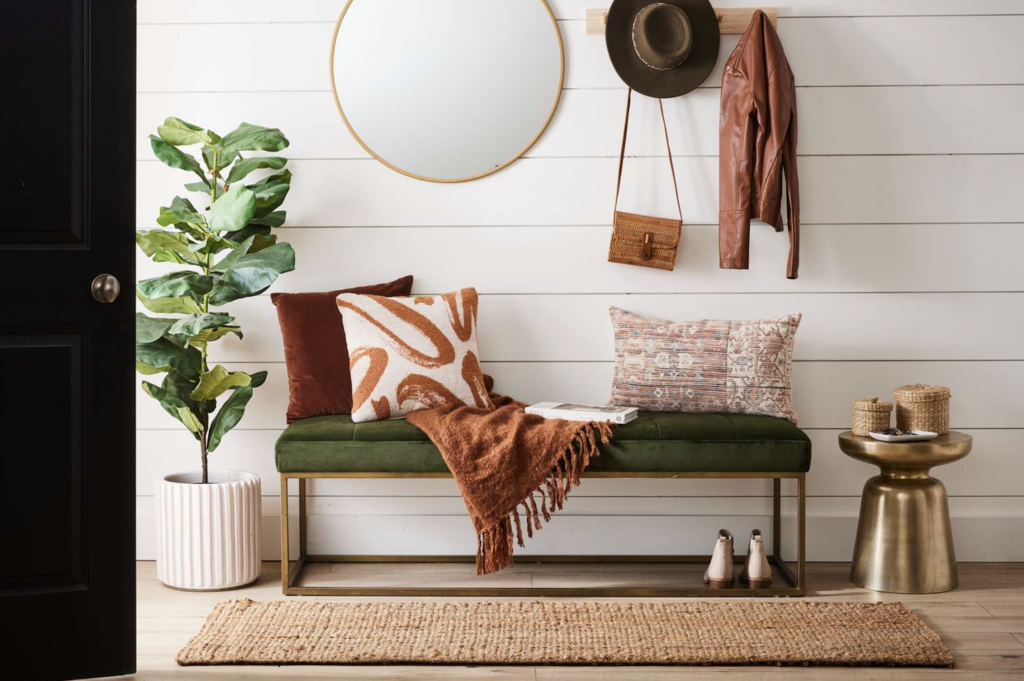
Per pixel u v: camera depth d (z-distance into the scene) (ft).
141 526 11.28
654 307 11.42
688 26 10.86
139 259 11.28
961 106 11.30
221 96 11.24
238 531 10.12
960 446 9.98
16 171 7.68
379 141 11.26
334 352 10.69
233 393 10.82
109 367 7.88
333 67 11.20
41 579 7.80
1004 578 10.68
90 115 7.75
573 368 11.45
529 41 11.21
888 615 9.25
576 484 9.53
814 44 11.27
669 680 7.89
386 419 10.14
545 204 11.35
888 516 10.15
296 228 11.35
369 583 10.41
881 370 11.46
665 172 11.33
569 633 8.78
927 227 11.39
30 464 7.76
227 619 9.07
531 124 11.27
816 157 11.36
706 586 10.21
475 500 9.29
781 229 10.92
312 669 8.09
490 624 8.98
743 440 9.66
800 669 8.13
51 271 7.74
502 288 11.41
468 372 10.45
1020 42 11.25
